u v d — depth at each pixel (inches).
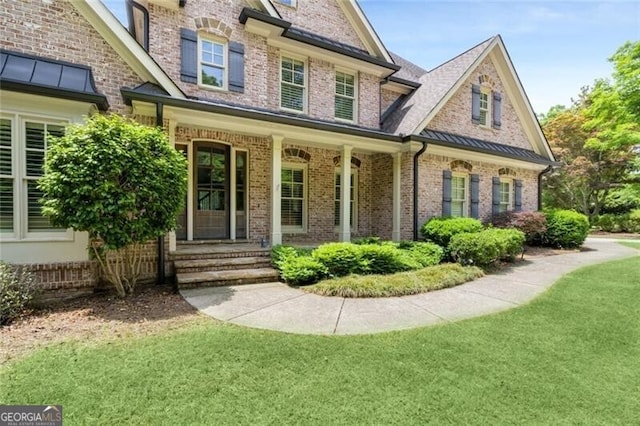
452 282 255.1
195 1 316.5
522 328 168.2
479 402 104.3
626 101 602.9
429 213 407.2
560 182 853.2
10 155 205.8
